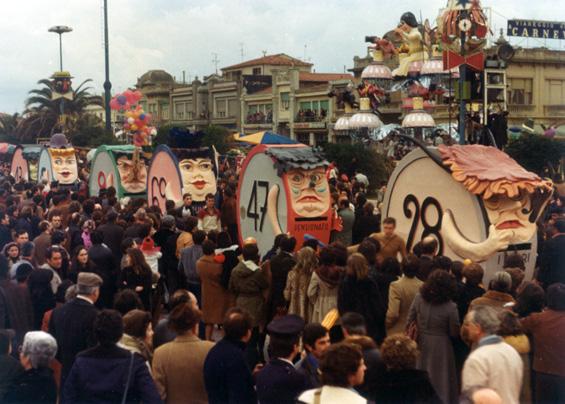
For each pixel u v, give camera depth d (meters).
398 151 34.59
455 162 11.66
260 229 15.63
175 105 74.06
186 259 11.16
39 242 11.74
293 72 66.31
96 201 17.75
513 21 51.03
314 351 5.93
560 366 6.82
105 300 10.16
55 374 7.41
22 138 66.44
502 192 11.03
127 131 24.16
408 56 32.97
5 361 6.00
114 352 5.64
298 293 8.96
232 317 6.09
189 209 16.66
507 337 6.68
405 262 8.13
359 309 7.88
